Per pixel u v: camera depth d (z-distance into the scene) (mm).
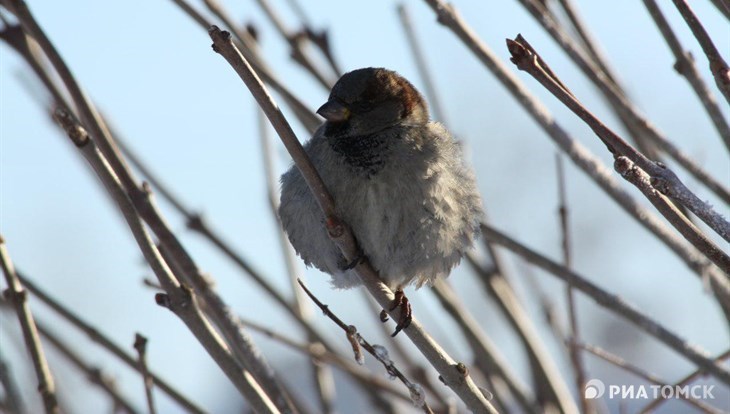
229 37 6039
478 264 8508
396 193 7402
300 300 8516
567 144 7512
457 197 7641
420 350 6582
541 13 7387
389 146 7535
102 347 7363
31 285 7434
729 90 5469
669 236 7312
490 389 8109
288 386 8297
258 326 7988
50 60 6633
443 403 8352
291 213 7738
